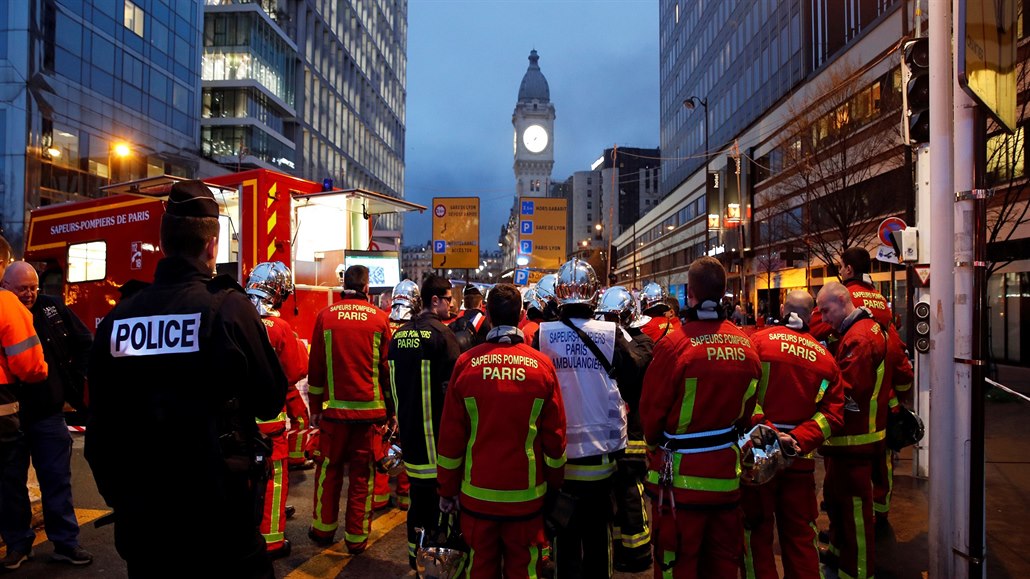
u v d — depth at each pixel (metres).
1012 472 6.78
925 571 4.39
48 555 4.53
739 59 39.38
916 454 6.75
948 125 3.92
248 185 7.72
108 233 9.55
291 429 6.20
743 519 3.70
